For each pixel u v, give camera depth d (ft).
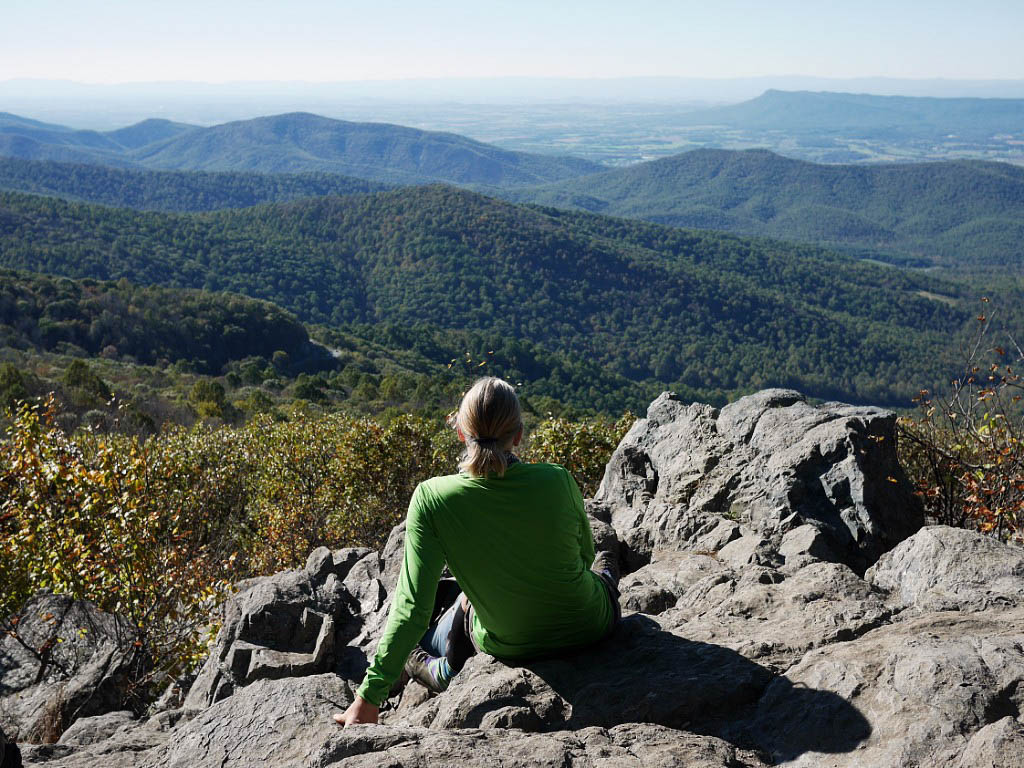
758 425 21.71
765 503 18.70
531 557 8.11
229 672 16.65
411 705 10.50
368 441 52.54
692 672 8.48
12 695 20.80
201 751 8.58
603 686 8.18
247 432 62.64
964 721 6.44
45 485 24.88
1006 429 19.95
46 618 21.56
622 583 15.19
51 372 214.28
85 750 10.73
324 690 9.26
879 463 19.15
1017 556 10.53
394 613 8.02
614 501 24.02
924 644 7.61
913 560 11.32
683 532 19.12
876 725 6.82
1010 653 7.11
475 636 9.35
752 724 7.59
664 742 6.98
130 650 21.57
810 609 10.44
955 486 20.97
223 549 36.78
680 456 22.93
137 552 24.49
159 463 36.42
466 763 6.36
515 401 8.14
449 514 7.98
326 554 23.95
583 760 6.50
